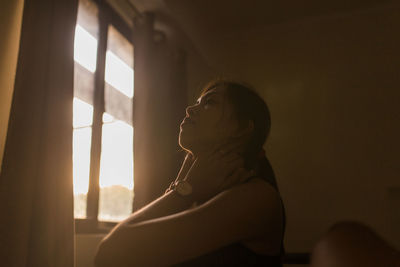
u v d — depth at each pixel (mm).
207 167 650
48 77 1504
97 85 2438
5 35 1392
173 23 3242
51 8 1582
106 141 2512
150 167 2520
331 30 3475
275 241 595
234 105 733
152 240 535
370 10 3375
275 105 3453
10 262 1188
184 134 734
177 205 620
